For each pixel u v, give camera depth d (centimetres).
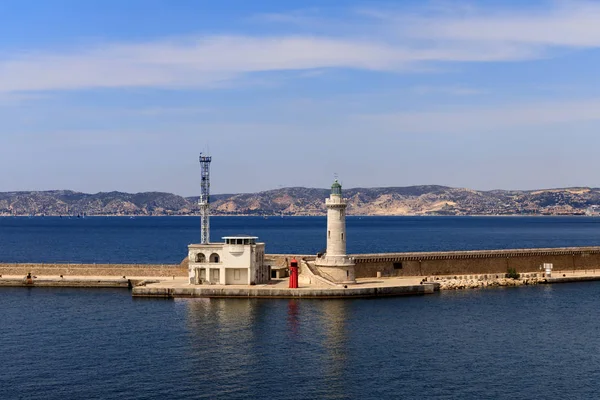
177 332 11044
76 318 12212
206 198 16538
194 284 14838
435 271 17050
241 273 14850
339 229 15100
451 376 8888
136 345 10281
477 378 8812
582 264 18925
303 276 15625
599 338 10888
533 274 17400
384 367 9225
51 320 12075
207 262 14862
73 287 16012
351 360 9519
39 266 16925
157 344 10331
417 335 10938
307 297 14038
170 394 8181
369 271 16350
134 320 11962
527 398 8119
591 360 9650
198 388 8388
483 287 16075
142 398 8050
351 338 10675
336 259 15062
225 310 12750
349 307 13112
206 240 16500
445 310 12962
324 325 11525
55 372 9000
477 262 17575
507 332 11244
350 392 8269
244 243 14900
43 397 8081
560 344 10519
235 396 8125
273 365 9269
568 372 9088
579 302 14000
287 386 8469
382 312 12650
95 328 11406
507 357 9769
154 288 14288
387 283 15338
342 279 15025
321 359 9562
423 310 12925
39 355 9800
